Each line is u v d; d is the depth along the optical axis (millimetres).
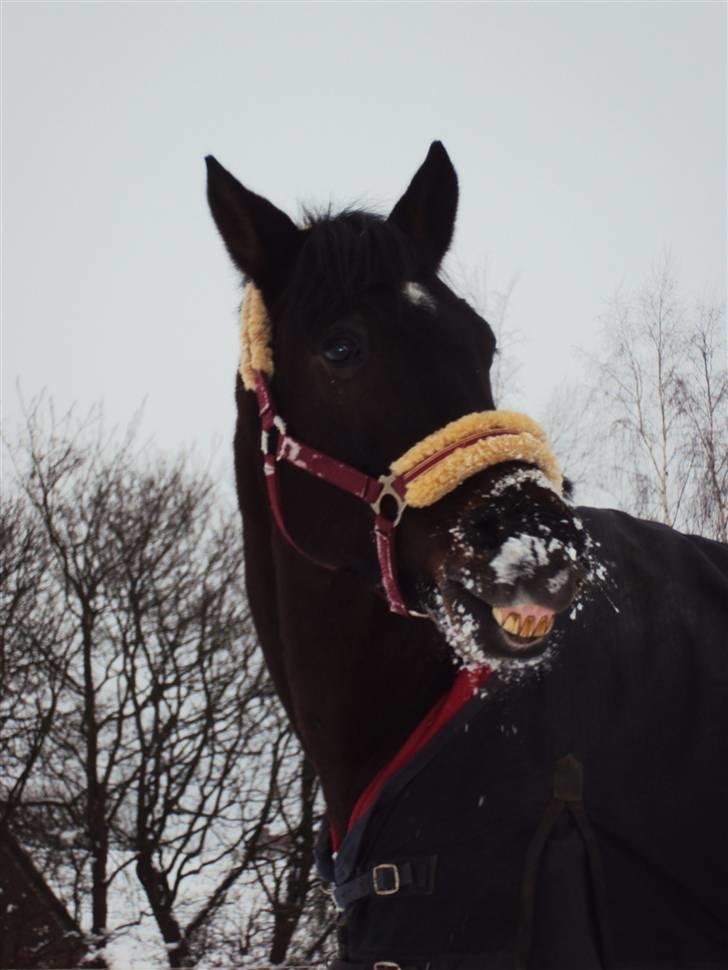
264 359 1895
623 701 1749
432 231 2047
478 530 1547
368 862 1727
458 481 1611
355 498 1760
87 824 10914
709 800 1719
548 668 1747
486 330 1852
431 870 1663
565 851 1652
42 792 11320
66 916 10695
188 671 11375
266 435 1879
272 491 1872
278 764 10930
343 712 1878
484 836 1669
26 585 11578
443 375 1707
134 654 11352
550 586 1462
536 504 1532
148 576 11891
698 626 1841
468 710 1718
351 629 1872
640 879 1683
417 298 1741
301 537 1840
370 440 1732
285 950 10430
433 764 1713
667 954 1655
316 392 1788
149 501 12352
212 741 11133
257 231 1926
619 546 1898
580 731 1716
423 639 1858
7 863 10602
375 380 1719
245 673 11438
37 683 11328
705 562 1946
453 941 1638
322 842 2020
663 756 1729
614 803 1691
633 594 1849
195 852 10812
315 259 1790
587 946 1609
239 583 12094
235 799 11094
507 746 1701
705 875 1695
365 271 1744
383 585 1747
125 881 11562
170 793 11133
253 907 10828
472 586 1535
